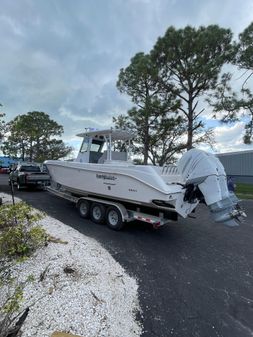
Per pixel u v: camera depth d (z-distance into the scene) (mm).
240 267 4793
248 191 18891
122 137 8477
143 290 3752
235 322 3109
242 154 27656
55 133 36281
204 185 5266
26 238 4035
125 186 6359
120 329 2750
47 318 2691
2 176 24375
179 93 17547
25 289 3107
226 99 15078
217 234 6961
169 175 6285
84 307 2934
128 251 5301
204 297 3662
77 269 3777
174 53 16266
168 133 17938
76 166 7746
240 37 14734
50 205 9492
